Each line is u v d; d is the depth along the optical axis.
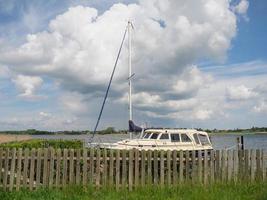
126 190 14.16
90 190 13.85
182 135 22.34
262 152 16.03
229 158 15.71
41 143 20.28
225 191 14.09
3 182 13.85
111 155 14.49
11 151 13.98
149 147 21.48
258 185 15.01
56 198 12.70
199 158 15.35
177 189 14.23
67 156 14.30
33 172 14.04
